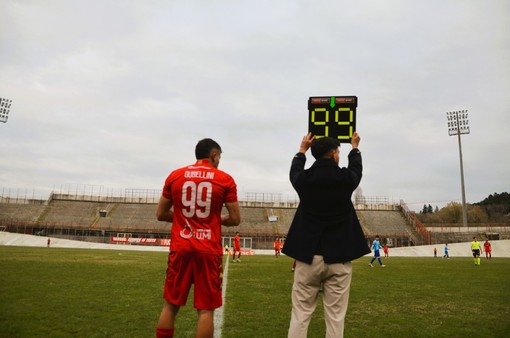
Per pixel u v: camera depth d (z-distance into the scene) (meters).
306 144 4.34
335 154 3.87
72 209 62.44
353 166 3.97
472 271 17.41
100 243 50.53
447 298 9.03
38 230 54.31
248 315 6.83
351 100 6.21
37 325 5.62
